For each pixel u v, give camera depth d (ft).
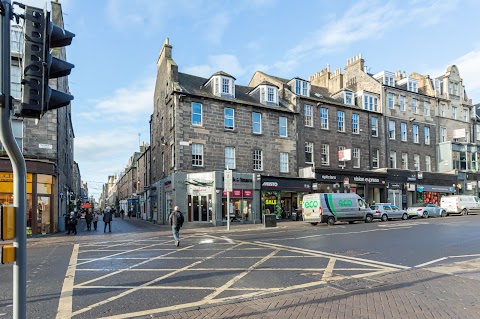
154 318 17.95
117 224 106.01
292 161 98.12
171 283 25.27
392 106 121.49
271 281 25.41
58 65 12.25
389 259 33.53
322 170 99.86
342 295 21.42
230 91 92.27
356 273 27.61
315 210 78.59
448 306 18.94
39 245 50.42
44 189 67.62
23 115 11.01
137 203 169.37
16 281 10.16
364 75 125.70
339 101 113.50
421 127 128.16
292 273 27.89
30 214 64.69
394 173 115.03
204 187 83.10
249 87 110.83
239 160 90.33
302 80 105.40
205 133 86.53
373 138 115.44
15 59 57.62
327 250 39.34
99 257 37.76
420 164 125.80
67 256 38.88
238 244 45.91
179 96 83.97
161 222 96.07
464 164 133.18
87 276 28.17
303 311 18.65
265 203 91.30
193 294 22.38
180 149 82.99
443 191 126.11
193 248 43.09
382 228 63.05
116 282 25.94
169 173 89.97
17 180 10.37
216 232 65.67
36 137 67.05
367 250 38.86
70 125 135.23
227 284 24.72
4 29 10.18
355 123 112.57
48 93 11.29
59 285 25.29
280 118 98.48
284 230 66.03
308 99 103.71
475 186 135.64
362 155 111.75
